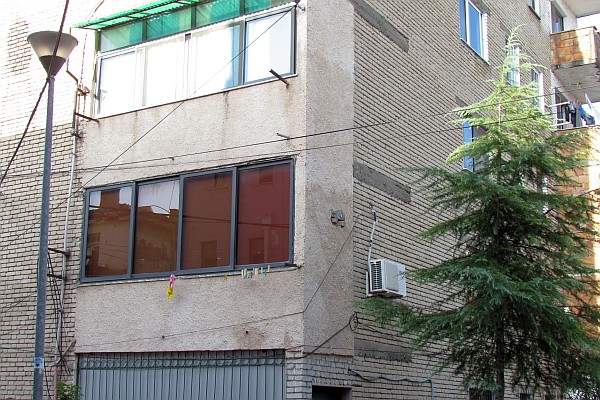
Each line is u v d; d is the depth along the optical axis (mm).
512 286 9422
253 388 11078
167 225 12461
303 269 11008
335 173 12062
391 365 12852
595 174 17422
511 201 10172
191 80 12859
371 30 13797
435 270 10297
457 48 17172
